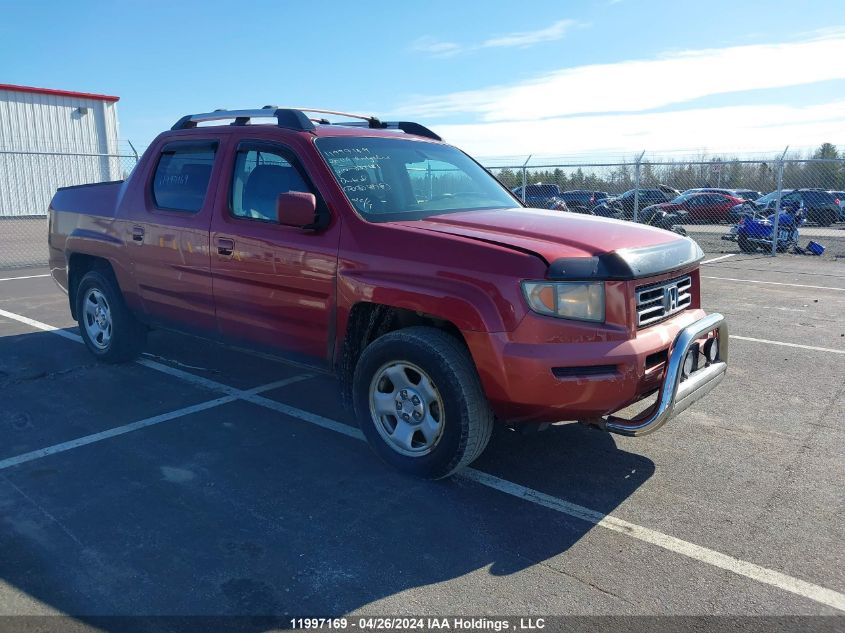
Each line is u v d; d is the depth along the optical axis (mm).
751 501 3754
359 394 4109
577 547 3299
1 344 6914
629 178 20031
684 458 4309
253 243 4570
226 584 2980
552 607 2852
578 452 4391
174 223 5137
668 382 3613
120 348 6016
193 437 4570
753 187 25047
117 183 5973
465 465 3840
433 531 3426
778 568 3127
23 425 4758
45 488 3842
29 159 26172
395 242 3936
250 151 4766
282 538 3348
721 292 10406
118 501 3699
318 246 4230
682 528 3473
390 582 3010
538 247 3623
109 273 6016
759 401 5379
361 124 5621
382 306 4141
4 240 18578
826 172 24734
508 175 20188
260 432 4664
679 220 20297
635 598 2908
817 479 4016
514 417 3668
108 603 2850
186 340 7043
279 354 4727
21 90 25641
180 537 3348
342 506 3666
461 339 3854
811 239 19375
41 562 3133
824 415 5066
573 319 3496
